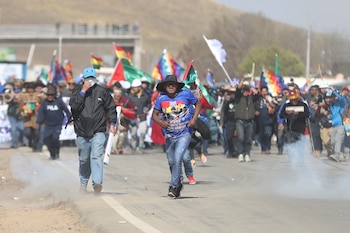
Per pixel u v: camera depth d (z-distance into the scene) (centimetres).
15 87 6881
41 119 5022
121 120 5638
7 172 4272
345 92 5094
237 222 2516
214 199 3061
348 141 5256
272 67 10869
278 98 5959
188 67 4162
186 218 2586
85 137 3141
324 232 2338
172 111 3031
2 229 2527
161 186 3534
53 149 5038
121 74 6675
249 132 5031
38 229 2519
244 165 4738
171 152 3086
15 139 6175
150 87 7181
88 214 2625
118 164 4759
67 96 6550
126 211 2686
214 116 6462
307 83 6969
